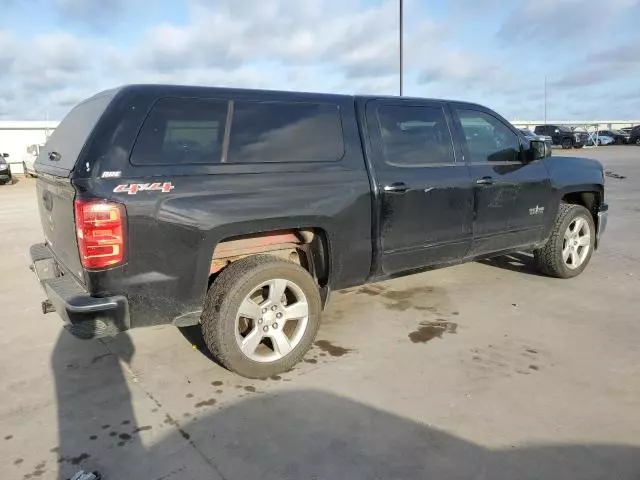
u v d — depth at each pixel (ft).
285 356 11.90
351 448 9.17
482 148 16.06
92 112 11.04
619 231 28.37
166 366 12.49
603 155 96.68
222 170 11.02
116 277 9.92
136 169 10.09
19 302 17.61
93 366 12.56
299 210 11.79
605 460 8.76
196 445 9.34
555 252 18.30
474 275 19.69
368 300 16.92
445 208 14.75
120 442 9.48
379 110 13.85
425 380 11.55
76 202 9.59
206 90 11.24
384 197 13.34
